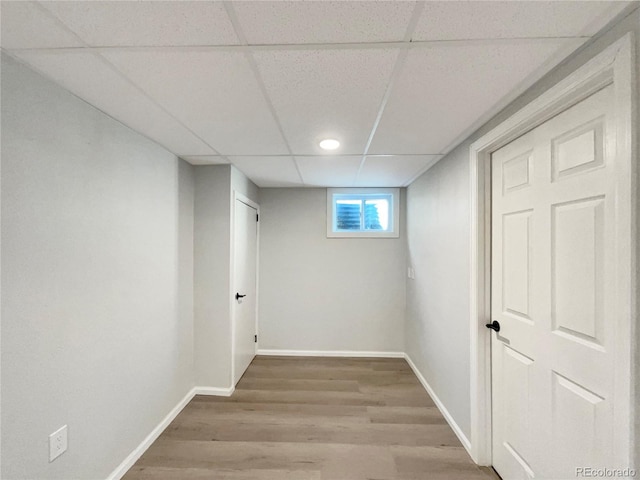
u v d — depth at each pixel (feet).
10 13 3.06
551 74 4.15
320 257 12.50
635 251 3.01
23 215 4.00
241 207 10.08
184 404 8.43
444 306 7.98
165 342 7.50
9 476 3.85
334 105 5.12
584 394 3.85
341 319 12.48
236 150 7.59
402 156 8.03
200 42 3.53
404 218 12.37
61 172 4.56
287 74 4.20
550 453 4.47
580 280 3.91
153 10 3.04
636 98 2.99
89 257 5.10
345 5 2.98
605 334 3.53
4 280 3.78
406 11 3.06
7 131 3.81
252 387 9.60
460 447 6.72
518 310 5.25
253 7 3.00
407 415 8.02
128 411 6.07
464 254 6.74
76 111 4.83
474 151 6.19
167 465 6.14
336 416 7.96
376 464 6.19
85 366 5.01
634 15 3.01
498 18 3.15
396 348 12.39
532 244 4.87
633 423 3.01
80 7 2.99
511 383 5.46
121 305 5.89
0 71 3.73
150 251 6.88
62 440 4.56
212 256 9.06
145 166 6.68
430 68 4.05
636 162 3.00
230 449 6.63
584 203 3.84
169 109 5.29
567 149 4.13
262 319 12.52
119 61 3.91
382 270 12.44
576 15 3.10
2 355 3.77
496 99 4.90
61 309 4.56
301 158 8.29
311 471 5.99
